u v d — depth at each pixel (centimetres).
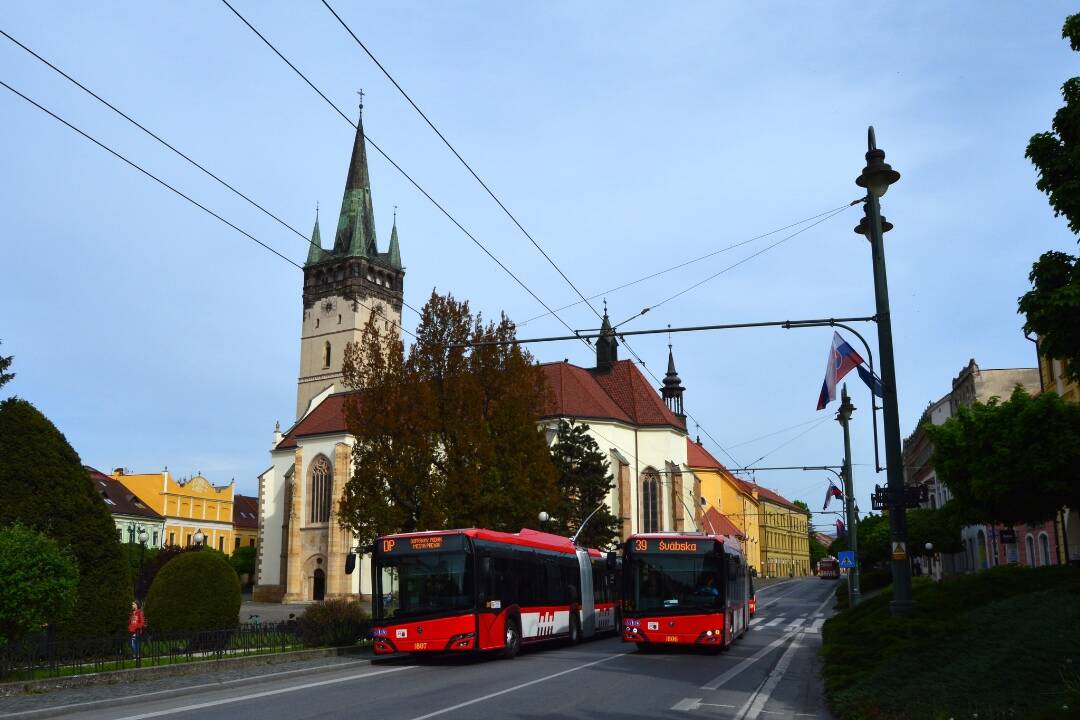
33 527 2086
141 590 4441
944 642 1598
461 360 3406
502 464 3353
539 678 1912
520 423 3431
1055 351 1505
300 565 7769
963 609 2006
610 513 6400
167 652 2119
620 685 1780
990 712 1102
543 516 3500
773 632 3744
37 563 1891
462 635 2320
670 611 2588
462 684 1798
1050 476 2778
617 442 7181
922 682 1351
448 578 2373
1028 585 2081
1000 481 2878
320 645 2619
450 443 3328
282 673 2028
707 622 2561
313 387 9888
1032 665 1291
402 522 3212
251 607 7094
